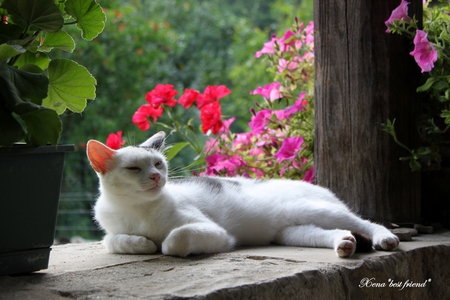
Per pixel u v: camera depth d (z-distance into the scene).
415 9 3.11
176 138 7.10
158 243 2.54
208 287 1.79
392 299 2.32
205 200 2.74
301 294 1.94
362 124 3.06
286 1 10.09
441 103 3.26
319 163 3.25
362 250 2.42
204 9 9.63
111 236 2.56
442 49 2.96
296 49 3.96
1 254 1.96
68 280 1.94
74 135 6.81
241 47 8.91
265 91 3.92
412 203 3.14
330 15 3.12
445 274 2.62
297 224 2.79
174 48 8.07
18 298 1.72
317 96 3.24
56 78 2.21
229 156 3.80
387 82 3.01
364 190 3.08
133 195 2.47
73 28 6.78
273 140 3.78
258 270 2.03
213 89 3.81
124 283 1.88
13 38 2.12
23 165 1.97
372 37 3.01
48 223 2.06
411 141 3.09
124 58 7.39
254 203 2.82
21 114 1.91
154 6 8.93
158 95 3.74
